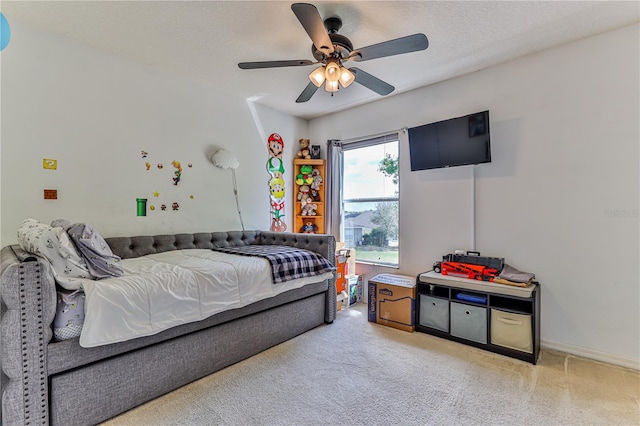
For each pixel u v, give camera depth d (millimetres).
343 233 4098
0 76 2104
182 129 3113
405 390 1886
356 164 4023
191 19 2129
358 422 1601
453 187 3086
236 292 2213
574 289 2416
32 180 2232
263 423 1593
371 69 2896
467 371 2115
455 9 2016
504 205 2766
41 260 1451
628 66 2205
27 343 1354
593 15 2076
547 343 2521
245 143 3701
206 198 3326
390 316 2959
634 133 2184
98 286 1598
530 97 2623
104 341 1547
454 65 2822
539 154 2580
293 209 4312
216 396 1821
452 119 2889
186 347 1940
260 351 2404
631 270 2195
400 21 2146
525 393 1854
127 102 2719
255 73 3012
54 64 2320
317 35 1754
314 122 4438
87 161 2492
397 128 3529
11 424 1324
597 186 2324
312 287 2891
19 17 2100
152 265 2172
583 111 2381
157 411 1681
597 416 1645
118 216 2670
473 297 2529
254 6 1987
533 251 2609
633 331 2182
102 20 2141
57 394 1440
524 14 2066
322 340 2641
